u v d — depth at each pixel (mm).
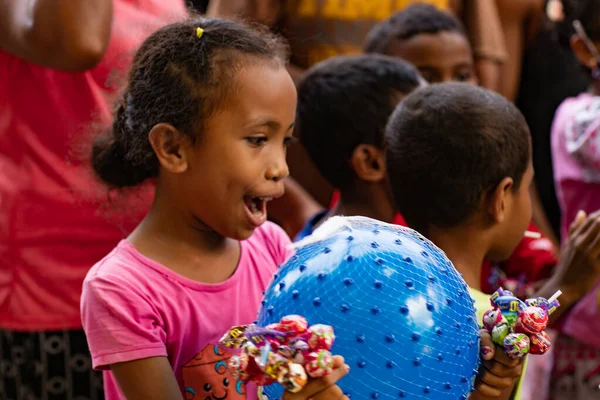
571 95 4902
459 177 2547
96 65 2896
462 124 2564
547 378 3965
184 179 2158
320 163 3373
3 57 3006
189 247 2223
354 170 3258
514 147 2568
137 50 2299
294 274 1767
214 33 2150
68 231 3027
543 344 1838
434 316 1719
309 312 1700
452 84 2764
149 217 2262
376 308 1685
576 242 2805
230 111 2084
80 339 3098
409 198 2656
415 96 2732
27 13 2828
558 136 4098
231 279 2270
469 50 4172
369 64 3346
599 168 3861
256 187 2109
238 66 2094
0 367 3186
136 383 2053
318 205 3947
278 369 1525
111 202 2668
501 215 2570
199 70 2098
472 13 4656
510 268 3492
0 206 3016
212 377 2195
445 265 1861
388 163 2734
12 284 3045
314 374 1529
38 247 3031
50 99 2998
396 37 4102
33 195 3006
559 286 2820
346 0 4262
